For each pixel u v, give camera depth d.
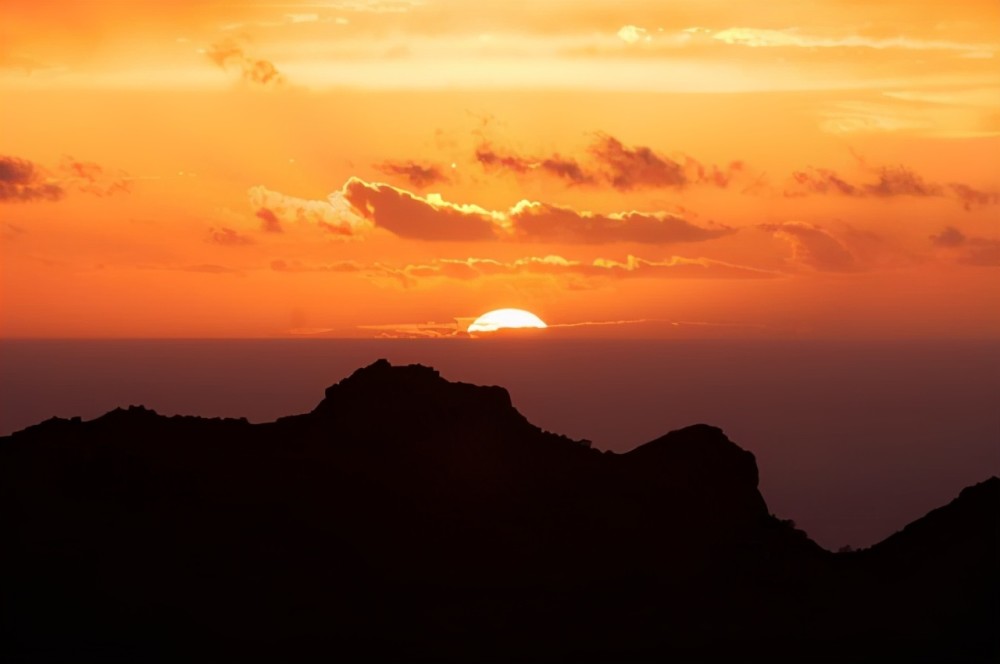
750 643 136.88
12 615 131.88
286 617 134.75
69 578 136.00
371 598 138.12
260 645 131.25
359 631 134.00
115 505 146.00
